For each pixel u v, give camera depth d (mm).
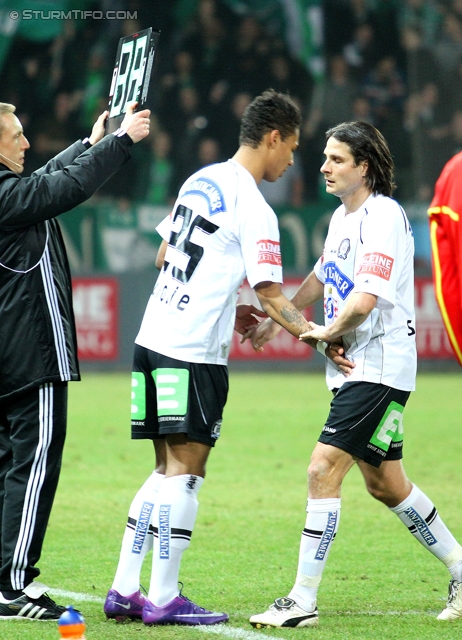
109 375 56094
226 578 17203
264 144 14734
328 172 14641
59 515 22641
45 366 14461
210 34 63875
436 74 64812
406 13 65312
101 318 57188
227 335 14602
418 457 30688
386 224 14203
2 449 15203
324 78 64688
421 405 43406
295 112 14805
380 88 65000
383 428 14430
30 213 14047
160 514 14219
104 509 23312
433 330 58250
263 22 64375
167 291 14695
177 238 14836
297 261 59656
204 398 14344
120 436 34906
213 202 14570
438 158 63688
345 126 14648
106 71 63031
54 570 17688
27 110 62781
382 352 14398
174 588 14234
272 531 21156
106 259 59281
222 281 14445
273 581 16984
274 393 47656
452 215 15102
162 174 62344
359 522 22250
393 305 14164
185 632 13672
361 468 15203
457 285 15305
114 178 61625
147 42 14797
